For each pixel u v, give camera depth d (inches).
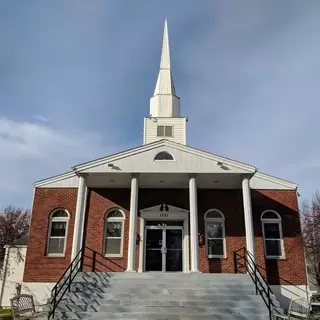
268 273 677.9
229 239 703.1
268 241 704.4
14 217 1620.3
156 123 913.5
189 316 468.1
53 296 507.5
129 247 598.5
